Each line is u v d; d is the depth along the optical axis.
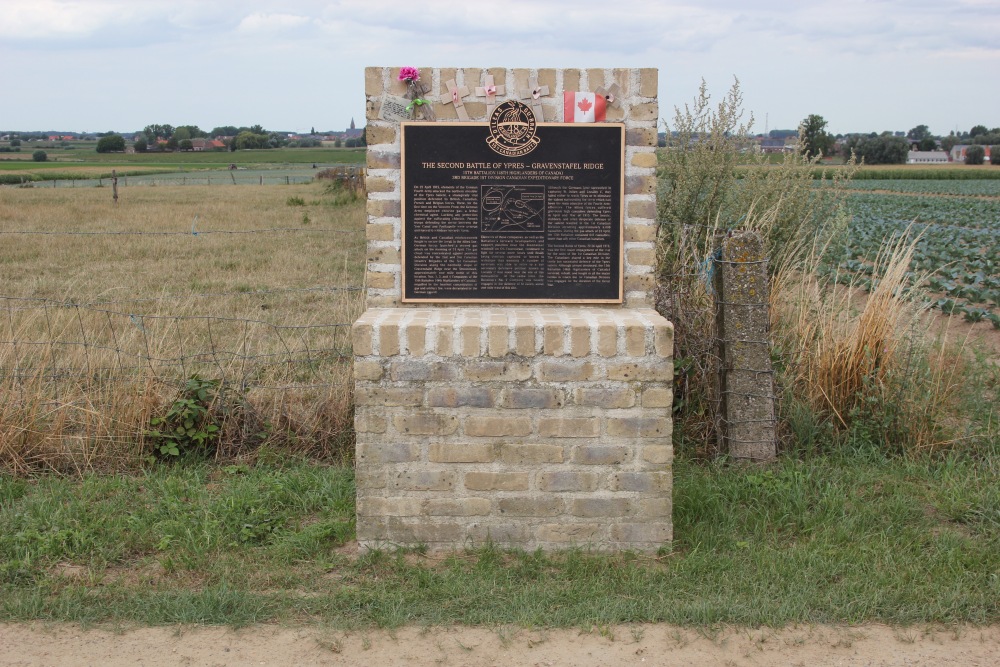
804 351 7.23
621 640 4.21
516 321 4.88
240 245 19.28
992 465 6.32
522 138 5.15
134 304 11.16
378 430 4.88
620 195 5.20
